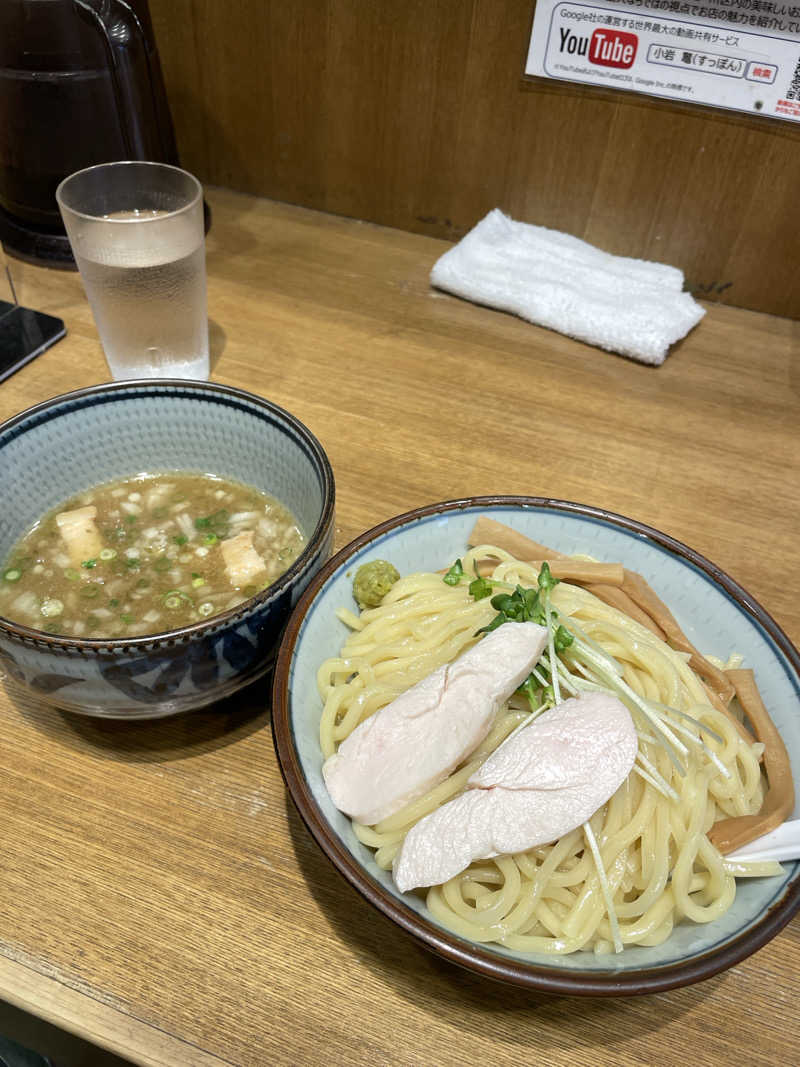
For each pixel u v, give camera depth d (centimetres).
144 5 127
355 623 82
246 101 151
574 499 108
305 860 73
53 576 87
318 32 137
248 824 75
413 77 137
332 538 81
